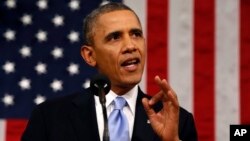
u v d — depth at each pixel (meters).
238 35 6.84
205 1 6.88
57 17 6.96
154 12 6.89
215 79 6.80
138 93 4.07
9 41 6.91
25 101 6.88
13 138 6.85
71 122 4.00
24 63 6.91
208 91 6.79
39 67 6.91
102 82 3.30
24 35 6.92
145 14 6.89
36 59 6.90
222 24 6.86
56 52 6.92
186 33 6.86
